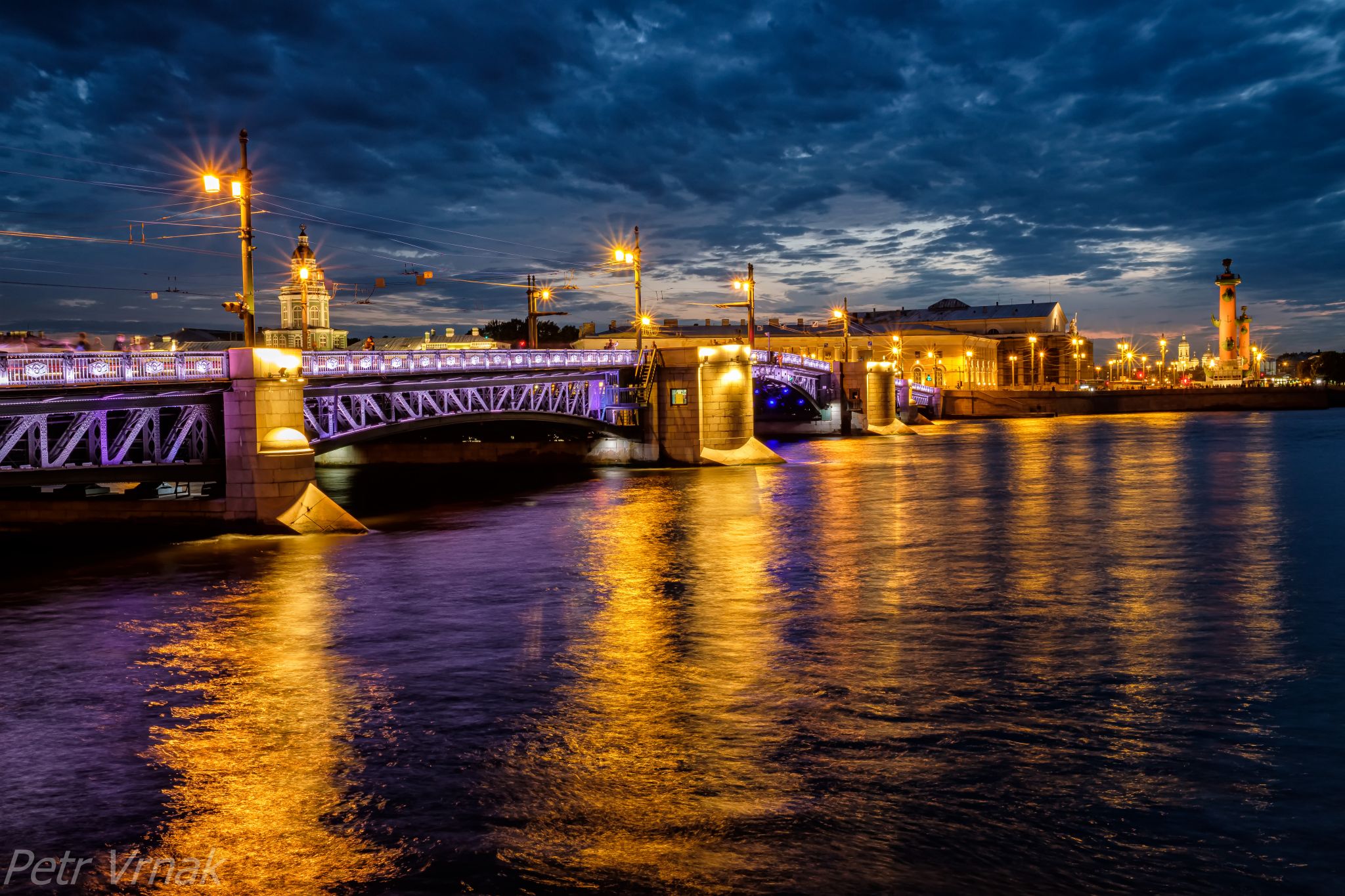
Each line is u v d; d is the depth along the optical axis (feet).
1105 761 43.65
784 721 49.73
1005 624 71.15
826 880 33.40
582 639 68.69
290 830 38.06
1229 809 38.60
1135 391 562.66
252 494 120.37
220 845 36.88
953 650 63.98
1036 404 544.62
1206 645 64.23
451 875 34.17
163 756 46.50
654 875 33.91
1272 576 86.94
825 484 186.19
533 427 268.41
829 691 54.95
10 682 59.77
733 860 34.86
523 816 38.81
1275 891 32.48
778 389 360.48
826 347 587.27
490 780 42.50
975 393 549.54
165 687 58.44
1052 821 37.70
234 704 54.70
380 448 268.62
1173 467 201.98
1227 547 102.83
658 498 168.35
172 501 123.24
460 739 47.96
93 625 75.36
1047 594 81.76
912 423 436.76
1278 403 556.10
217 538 118.52
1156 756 44.34
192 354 117.19
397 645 67.92
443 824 38.22
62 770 44.80
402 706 53.52
